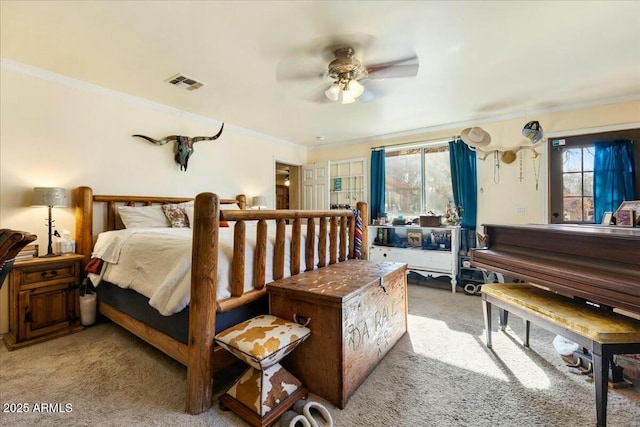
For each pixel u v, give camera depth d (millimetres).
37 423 1360
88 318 2553
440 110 3617
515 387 1640
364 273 2051
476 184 3990
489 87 2928
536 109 3566
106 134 2990
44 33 2016
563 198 3494
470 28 1978
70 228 2732
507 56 2338
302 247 2221
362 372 1688
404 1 1726
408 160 4734
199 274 1442
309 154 5848
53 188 2408
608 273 1478
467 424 1355
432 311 2957
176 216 3127
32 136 2510
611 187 3188
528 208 3680
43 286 2307
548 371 1801
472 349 2100
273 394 1381
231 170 4340
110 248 2422
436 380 1714
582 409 1454
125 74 2652
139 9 1775
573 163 3445
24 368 1856
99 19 1867
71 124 2742
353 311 1595
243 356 1359
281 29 1984
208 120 4008
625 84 2855
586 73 2629
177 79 2744
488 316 2135
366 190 5059
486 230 2414
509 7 1774
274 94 3104
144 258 2051
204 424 1354
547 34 2045
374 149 4934
